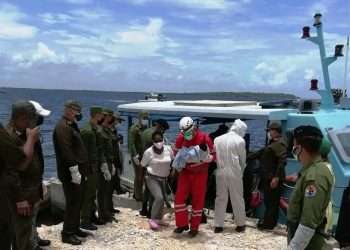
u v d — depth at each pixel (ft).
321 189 12.22
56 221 34.65
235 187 25.79
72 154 22.27
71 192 22.93
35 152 19.31
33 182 19.15
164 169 26.86
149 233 25.53
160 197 26.61
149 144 28.27
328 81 29.25
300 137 12.86
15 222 17.95
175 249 23.06
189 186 25.35
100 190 26.81
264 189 26.30
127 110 34.99
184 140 25.44
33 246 20.97
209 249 23.12
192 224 25.18
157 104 35.27
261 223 26.58
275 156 25.84
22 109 17.65
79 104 22.80
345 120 27.53
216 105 31.40
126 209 31.42
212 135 31.65
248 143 30.58
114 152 31.76
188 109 30.91
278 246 23.63
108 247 23.12
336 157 24.66
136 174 31.48
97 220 27.14
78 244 23.29
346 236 19.77
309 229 12.25
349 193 19.84
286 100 31.30
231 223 27.78
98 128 26.35
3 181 14.70
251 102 32.89
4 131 14.53
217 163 26.00
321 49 28.84
